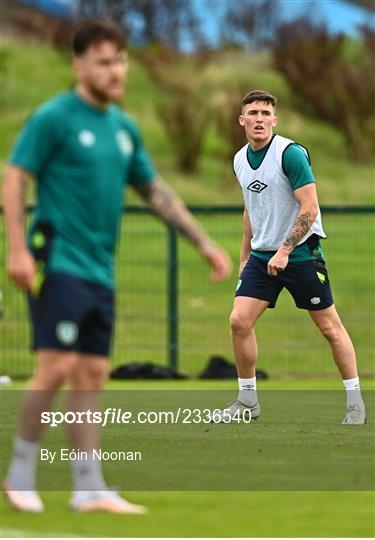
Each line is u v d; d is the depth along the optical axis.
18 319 58.91
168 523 16.81
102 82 17.64
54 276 17.55
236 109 103.19
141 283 65.38
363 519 17.11
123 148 18.08
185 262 60.75
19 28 125.12
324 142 109.31
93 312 17.98
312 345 61.34
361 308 64.94
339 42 116.31
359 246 66.75
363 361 60.69
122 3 126.00
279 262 29.70
